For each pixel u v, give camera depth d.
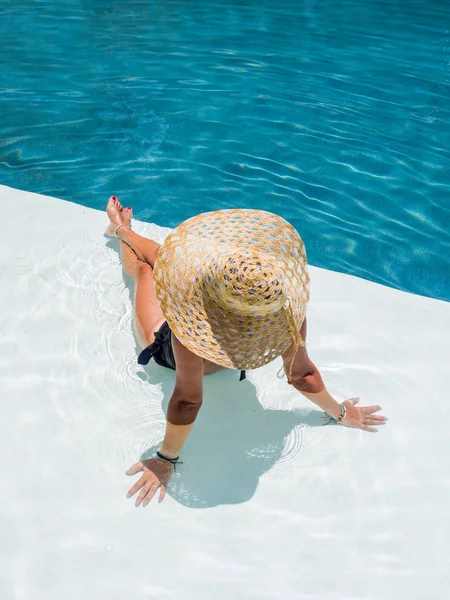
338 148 5.66
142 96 6.36
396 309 3.81
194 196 5.11
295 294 2.36
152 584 2.54
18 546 2.65
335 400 3.14
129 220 4.35
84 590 2.52
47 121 5.94
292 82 6.68
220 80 6.69
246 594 2.52
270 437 3.10
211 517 2.77
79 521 2.74
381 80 6.78
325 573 2.60
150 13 8.34
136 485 2.86
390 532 2.73
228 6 8.62
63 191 5.12
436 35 7.86
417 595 2.53
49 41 7.45
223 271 2.12
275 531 2.73
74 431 3.09
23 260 4.08
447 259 4.57
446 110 6.26
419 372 3.43
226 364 2.37
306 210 4.96
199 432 3.11
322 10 8.58
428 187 5.21
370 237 4.73
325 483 2.91
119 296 3.85
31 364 3.40
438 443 3.08
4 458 2.96
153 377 3.36
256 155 5.57
